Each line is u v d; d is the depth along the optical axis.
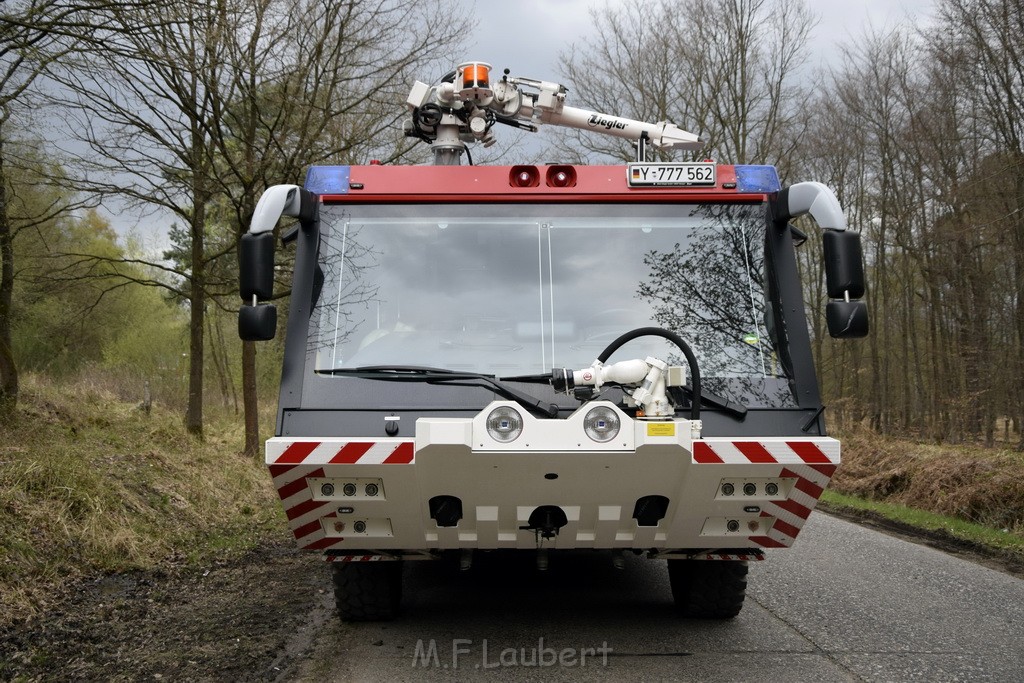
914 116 24.20
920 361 30.55
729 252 5.21
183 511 9.31
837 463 4.69
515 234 5.20
